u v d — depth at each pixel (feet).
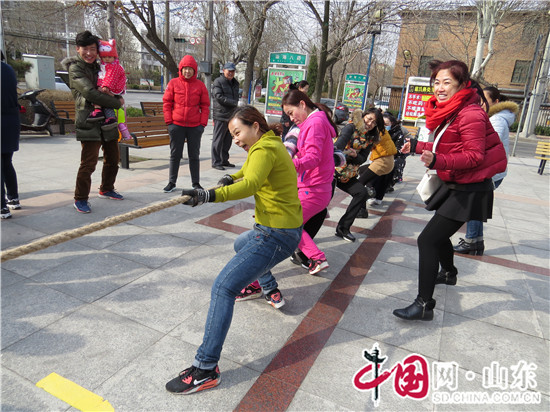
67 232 5.58
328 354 8.27
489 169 8.58
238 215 16.39
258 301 10.15
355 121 13.84
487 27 44.68
